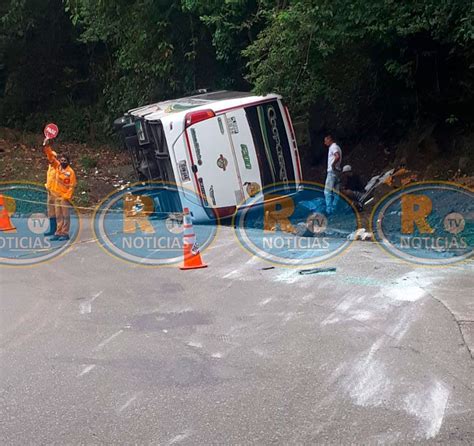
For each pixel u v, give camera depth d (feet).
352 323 24.27
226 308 26.81
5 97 86.79
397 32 44.65
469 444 16.02
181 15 63.82
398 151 53.42
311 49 48.26
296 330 23.81
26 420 17.80
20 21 81.15
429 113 52.19
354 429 16.81
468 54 45.96
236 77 64.34
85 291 30.50
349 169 48.80
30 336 24.48
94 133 82.74
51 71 86.99
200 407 18.20
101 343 23.41
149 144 47.91
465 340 22.22
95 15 66.44
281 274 31.60
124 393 19.24
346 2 44.60
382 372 20.02
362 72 53.31
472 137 49.47
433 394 18.56
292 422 17.24
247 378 19.98
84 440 16.66
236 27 55.83
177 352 22.26
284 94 49.62
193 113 45.11
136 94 70.23
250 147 45.98
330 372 20.18
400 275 30.53
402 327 23.61
